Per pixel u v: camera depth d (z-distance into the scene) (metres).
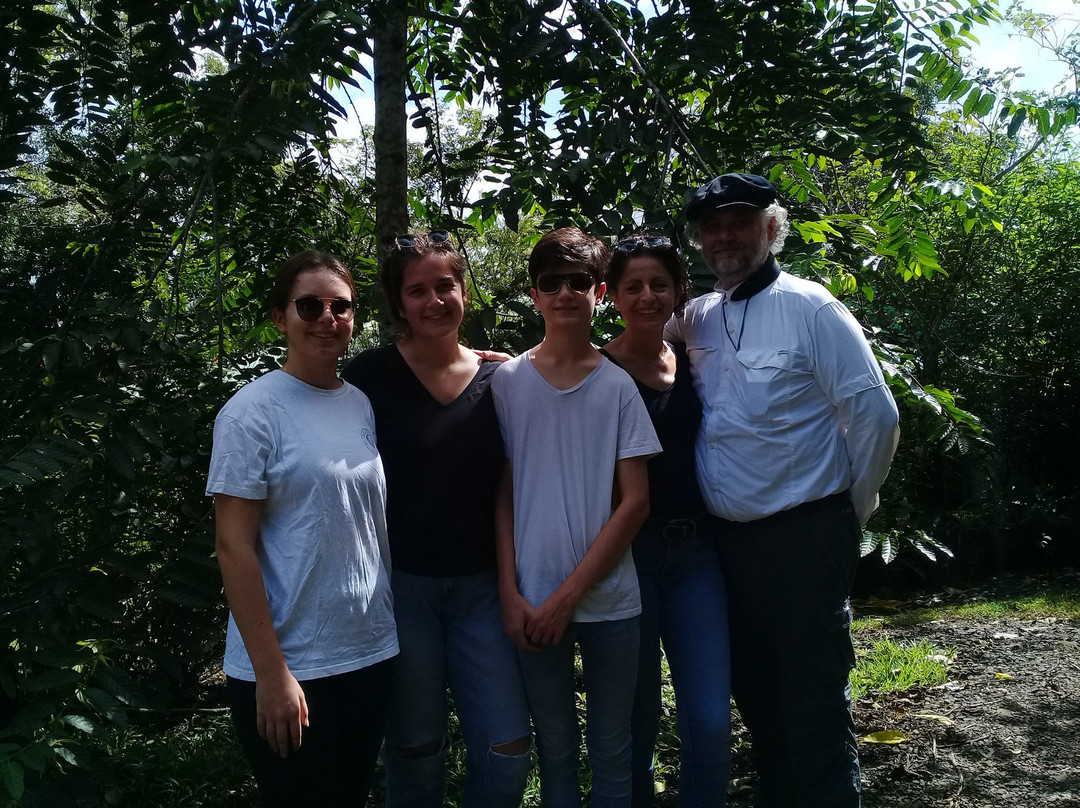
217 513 1.80
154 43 2.80
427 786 2.16
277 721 1.74
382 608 1.94
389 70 3.33
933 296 6.68
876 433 2.18
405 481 2.08
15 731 2.11
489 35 3.21
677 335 2.52
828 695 2.24
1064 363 7.00
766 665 2.34
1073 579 6.16
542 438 2.10
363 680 1.90
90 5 2.82
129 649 2.43
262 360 3.48
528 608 2.06
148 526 2.75
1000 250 6.99
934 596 6.09
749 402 2.22
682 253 2.68
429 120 3.80
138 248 2.95
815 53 3.28
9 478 2.15
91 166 2.82
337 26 2.59
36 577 2.35
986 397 6.86
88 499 2.52
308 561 1.81
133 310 2.49
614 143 2.84
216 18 2.82
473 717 2.11
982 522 6.54
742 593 2.30
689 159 3.08
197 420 2.66
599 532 2.09
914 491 6.21
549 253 2.08
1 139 2.76
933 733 3.33
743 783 2.98
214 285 3.49
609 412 2.10
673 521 2.28
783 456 2.20
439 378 2.17
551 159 2.88
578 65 3.02
